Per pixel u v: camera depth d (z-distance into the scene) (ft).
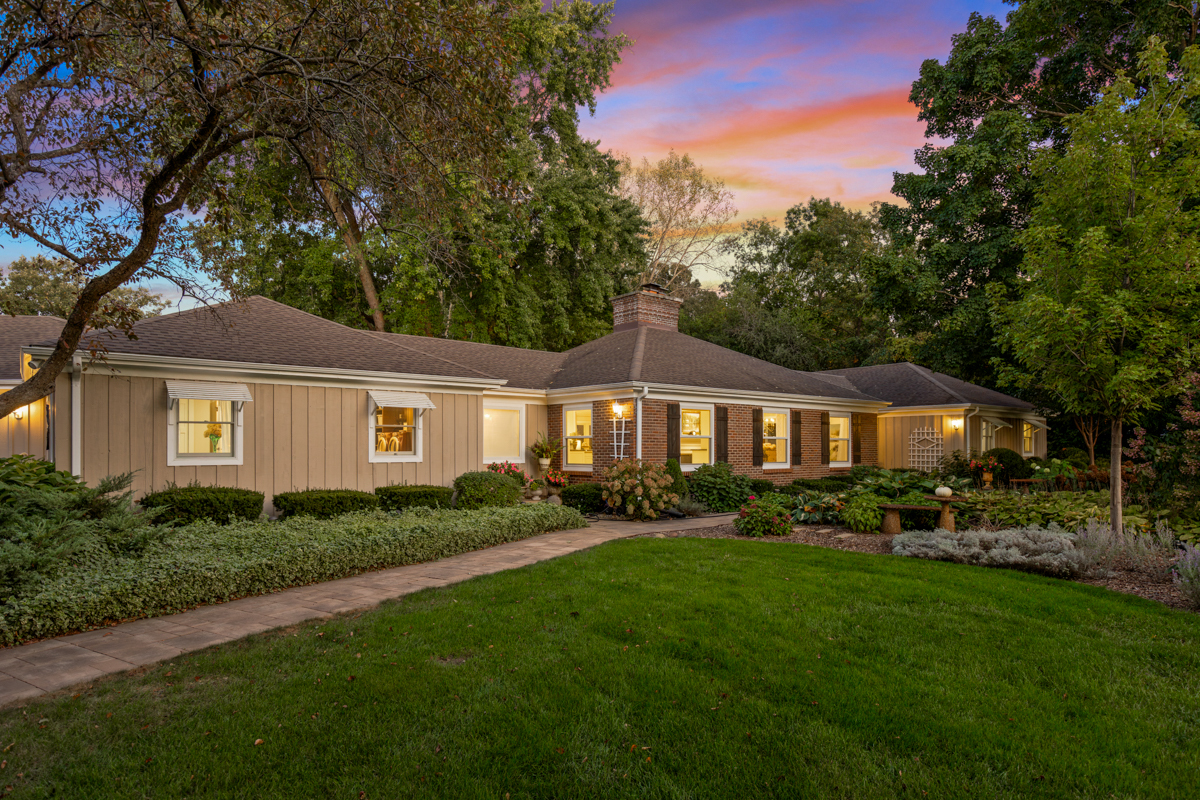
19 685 14.12
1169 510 29.78
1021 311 25.68
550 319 90.99
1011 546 26.35
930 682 14.20
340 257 72.90
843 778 10.45
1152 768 10.85
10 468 25.99
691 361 58.39
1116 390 24.23
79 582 18.98
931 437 66.64
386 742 11.55
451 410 45.75
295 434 38.45
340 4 20.97
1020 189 56.75
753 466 56.95
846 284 113.29
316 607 20.56
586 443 54.65
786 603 20.03
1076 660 15.40
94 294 20.93
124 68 21.15
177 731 11.90
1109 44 58.29
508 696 13.38
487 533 31.89
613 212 88.02
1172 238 22.90
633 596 20.85
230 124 21.93
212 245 26.66
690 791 10.17
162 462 33.73
